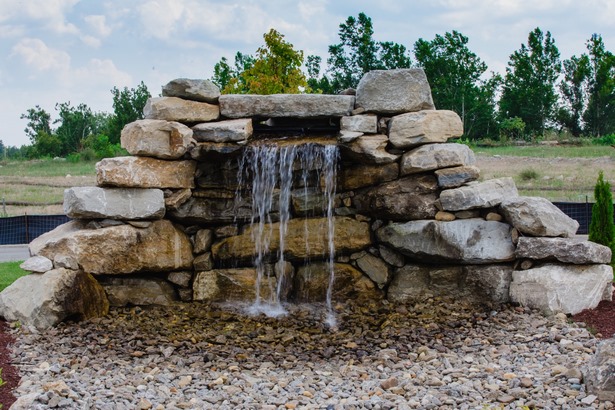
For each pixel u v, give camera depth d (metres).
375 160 8.84
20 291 7.98
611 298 8.13
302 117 9.10
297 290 9.28
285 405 5.60
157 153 8.66
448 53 46.34
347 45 39.66
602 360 5.55
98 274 8.52
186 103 8.91
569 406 5.23
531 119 51.28
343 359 7.02
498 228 8.51
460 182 8.66
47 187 29.78
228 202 9.16
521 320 7.73
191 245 9.20
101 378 6.23
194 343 7.55
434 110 8.93
